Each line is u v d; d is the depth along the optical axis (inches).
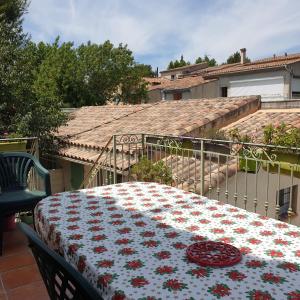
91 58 864.3
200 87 1082.7
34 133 359.3
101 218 84.3
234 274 54.8
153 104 443.8
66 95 769.6
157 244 67.7
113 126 376.8
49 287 55.7
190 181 190.1
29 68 381.1
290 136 172.7
